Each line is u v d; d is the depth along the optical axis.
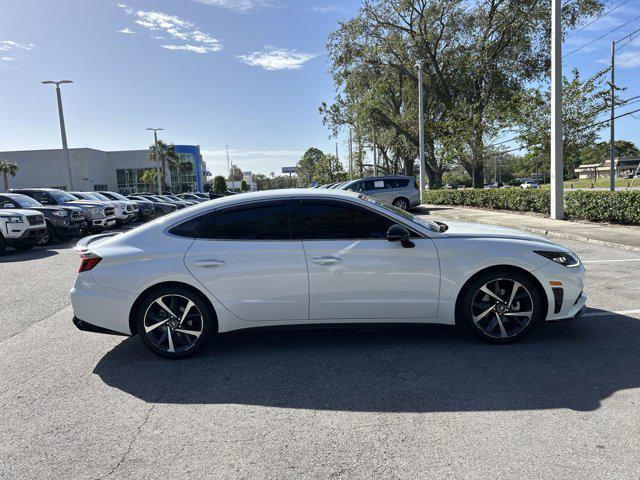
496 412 3.16
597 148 23.61
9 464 2.75
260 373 3.95
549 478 2.45
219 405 3.41
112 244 4.32
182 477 2.57
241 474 2.59
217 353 4.44
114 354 4.53
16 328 5.48
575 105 18.17
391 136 38.06
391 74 33.06
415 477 2.50
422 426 3.02
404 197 21.12
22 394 3.69
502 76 29.20
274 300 4.21
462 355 4.16
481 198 20.33
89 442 2.97
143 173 81.81
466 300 4.29
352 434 2.96
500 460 2.62
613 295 5.95
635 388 3.43
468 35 30.30
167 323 4.26
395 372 3.86
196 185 90.44
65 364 4.30
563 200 14.40
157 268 4.15
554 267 4.23
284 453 2.78
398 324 4.30
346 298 4.21
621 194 12.10
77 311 4.25
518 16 28.03
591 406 3.19
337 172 77.44
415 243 4.22
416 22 31.38
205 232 4.29
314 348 4.48
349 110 37.94
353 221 4.29
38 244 14.69
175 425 3.15
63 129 28.50
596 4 26.78
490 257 4.18
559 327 4.81
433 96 32.41
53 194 16.73
